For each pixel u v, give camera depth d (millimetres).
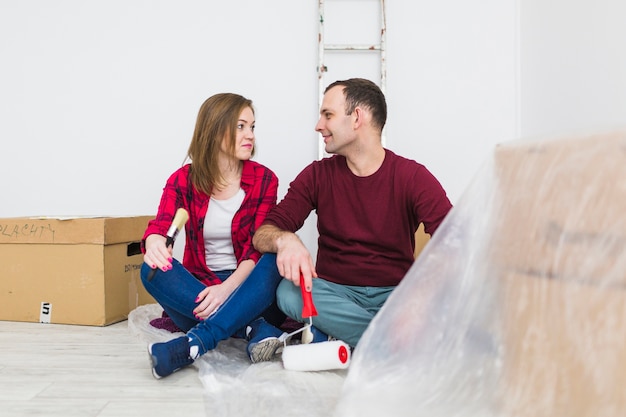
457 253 775
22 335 1608
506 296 711
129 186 2307
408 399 758
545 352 650
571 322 620
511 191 720
